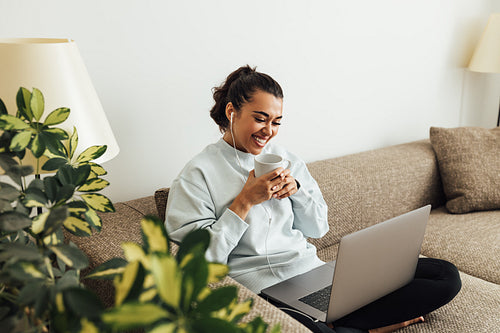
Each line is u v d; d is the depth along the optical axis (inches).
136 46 66.6
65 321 21.5
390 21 97.2
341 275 48.0
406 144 101.8
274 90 57.7
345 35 90.6
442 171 95.6
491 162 94.0
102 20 62.9
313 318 51.5
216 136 78.4
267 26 79.3
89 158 35.0
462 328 56.4
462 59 115.6
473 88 121.9
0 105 30.0
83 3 61.0
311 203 63.1
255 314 37.2
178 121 73.4
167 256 16.8
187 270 18.9
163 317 17.5
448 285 56.6
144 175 71.9
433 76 110.4
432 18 105.0
